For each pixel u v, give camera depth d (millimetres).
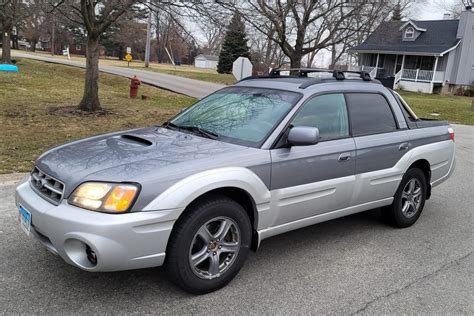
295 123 4141
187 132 4309
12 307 3275
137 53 78938
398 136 5078
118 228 3074
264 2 14000
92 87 13906
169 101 19703
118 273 3861
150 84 26734
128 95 20266
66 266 3930
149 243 3209
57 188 3369
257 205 3797
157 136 4137
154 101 18984
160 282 3754
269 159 3834
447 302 3699
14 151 8016
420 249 4789
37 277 3723
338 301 3623
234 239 3730
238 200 3898
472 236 5270
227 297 3590
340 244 4812
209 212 3480
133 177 3223
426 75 38688
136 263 3213
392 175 4992
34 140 9109
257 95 4582
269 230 3992
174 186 3291
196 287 3525
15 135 9500
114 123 12125
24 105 14148
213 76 39469
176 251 3371
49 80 23406
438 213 6129
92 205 3133
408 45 40531
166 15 12727
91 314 3250
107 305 3375
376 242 4922
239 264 3768
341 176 4449
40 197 3473
